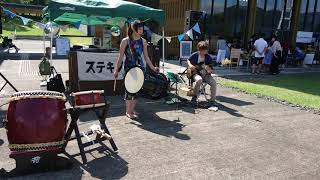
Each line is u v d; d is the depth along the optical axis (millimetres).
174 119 6383
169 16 18938
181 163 4383
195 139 5316
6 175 3758
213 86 7531
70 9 7371
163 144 5023
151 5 20469
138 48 6078
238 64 15039
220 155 4723
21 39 32469
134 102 6223
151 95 7855
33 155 3793
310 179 4133
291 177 4152
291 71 15742
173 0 18469
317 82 12328
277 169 4359
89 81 8055
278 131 5980
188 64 7691
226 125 6176
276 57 13898
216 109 7207
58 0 7547
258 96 9023
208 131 5758
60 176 3848
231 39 18844
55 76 7941
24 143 3734
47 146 3828
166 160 4449
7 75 10781
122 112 6676
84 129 5504
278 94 9414
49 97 3844
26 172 3834
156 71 6480
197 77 7434
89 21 11648
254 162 4543
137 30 5930
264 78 12750
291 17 21062
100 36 22781
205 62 7613
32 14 31406
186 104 7562
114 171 4047
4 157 4281
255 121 6547
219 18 18203
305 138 5672
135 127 5766
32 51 19891
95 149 4664
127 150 4711
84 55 7918
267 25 20188
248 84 10930
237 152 4867
